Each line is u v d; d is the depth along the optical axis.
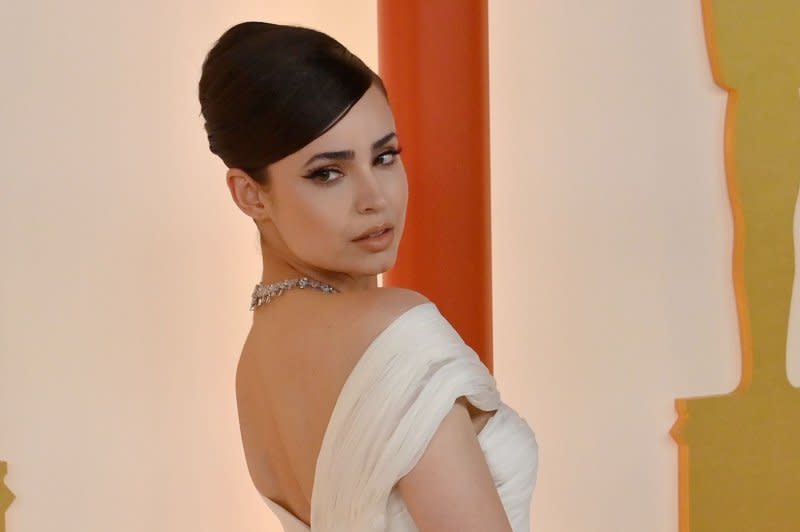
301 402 1.24
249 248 2.63
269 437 1.37
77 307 2.49
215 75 1.29
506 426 1.30
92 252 2.50
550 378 2.68
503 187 2.64
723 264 2.64
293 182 1.28
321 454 1.19
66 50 2.43
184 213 2.56
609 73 2.61
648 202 2.63
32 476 2.48
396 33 2.10
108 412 2.53
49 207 2.46
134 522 2.56
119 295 2.52
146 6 2.48
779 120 2.55
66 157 2.46
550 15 2.61
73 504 2.52
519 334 2.67
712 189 2.62
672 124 2.61
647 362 2.67
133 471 2.56
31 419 2.48
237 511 2.65
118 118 2.49
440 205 2.09
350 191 1.28
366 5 2.64
